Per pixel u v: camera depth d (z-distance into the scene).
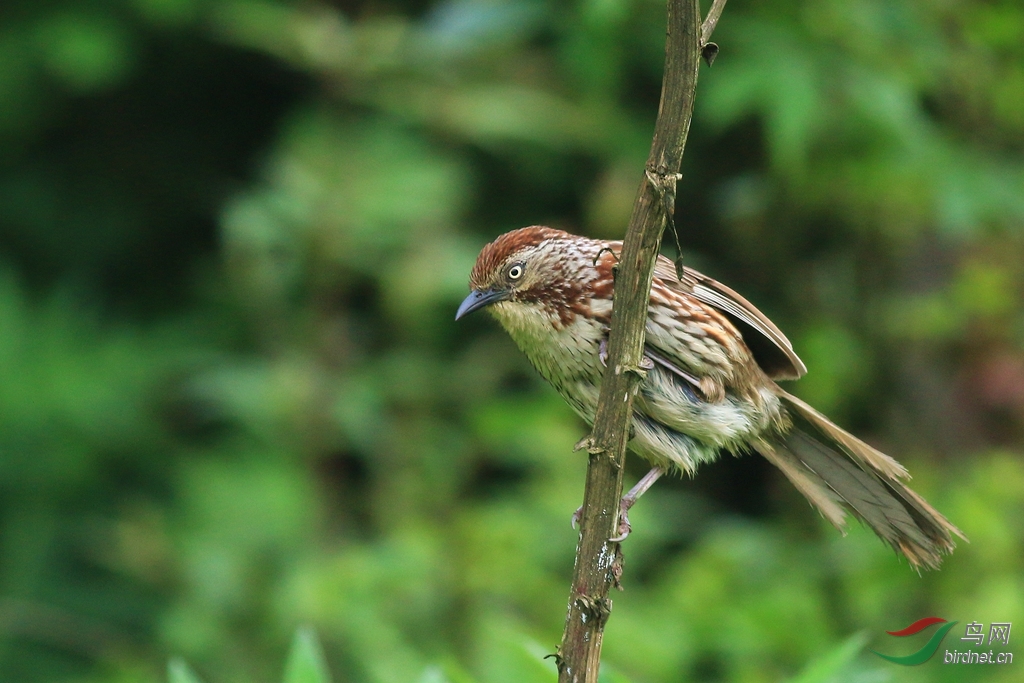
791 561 11.25
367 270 10.84
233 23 11.45
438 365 11.26
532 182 12.10
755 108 11.13
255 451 10.84
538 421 10.91
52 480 11.39
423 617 10.17
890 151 10.73
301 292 10.90
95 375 11.30
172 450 11.63
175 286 12.87
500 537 10.36
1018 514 11.19
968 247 11.84
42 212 12.58
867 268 11.69
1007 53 11.16
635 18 10.61
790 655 10.56
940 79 11.30
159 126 13.05
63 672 10.88
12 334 11.33
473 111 11.05
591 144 11.20
